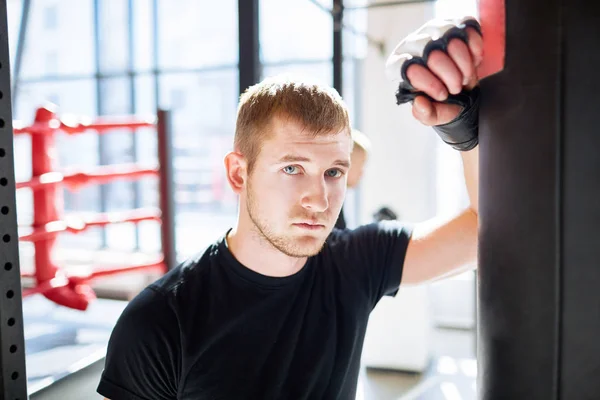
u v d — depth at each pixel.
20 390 0.76
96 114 6.24
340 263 1.00
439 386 2.86
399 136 3.00
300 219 0.79
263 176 0.80
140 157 6.36
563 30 0.42
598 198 0.42
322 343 0.92
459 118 0.59
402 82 0.59
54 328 2.41
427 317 3.12
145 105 6.19
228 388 0.87
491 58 0.48
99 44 6.11
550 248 0.44
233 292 0.88
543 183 0.44
